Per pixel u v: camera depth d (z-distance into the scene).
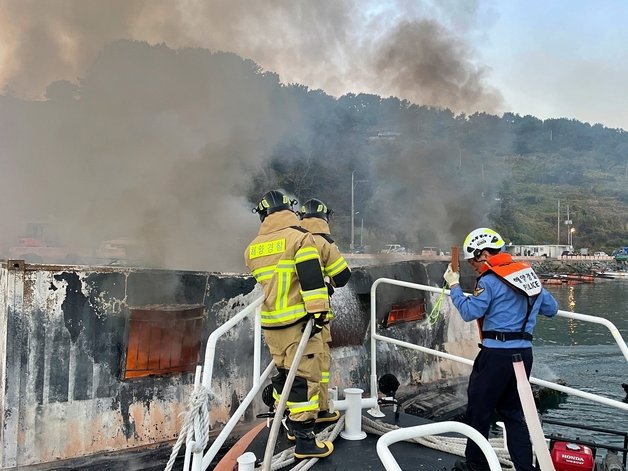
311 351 2.31
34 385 3.45
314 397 2.33
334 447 2.48
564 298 29.92
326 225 3.13
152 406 3.91
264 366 4.50
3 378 3.34
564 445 2.68
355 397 2.61
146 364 3.88
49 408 3.49
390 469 1.33
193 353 4.09
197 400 1.86
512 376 2.27
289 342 2.31
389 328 5.30
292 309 2.29
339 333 4.83
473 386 2.36
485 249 2.44
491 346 2.30
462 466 2.31
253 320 4.44
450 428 1.60
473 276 6.18
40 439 3.45
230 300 4.32
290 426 2.40
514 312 2.29
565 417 6.26
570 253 73.75
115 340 3.76
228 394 4.25
